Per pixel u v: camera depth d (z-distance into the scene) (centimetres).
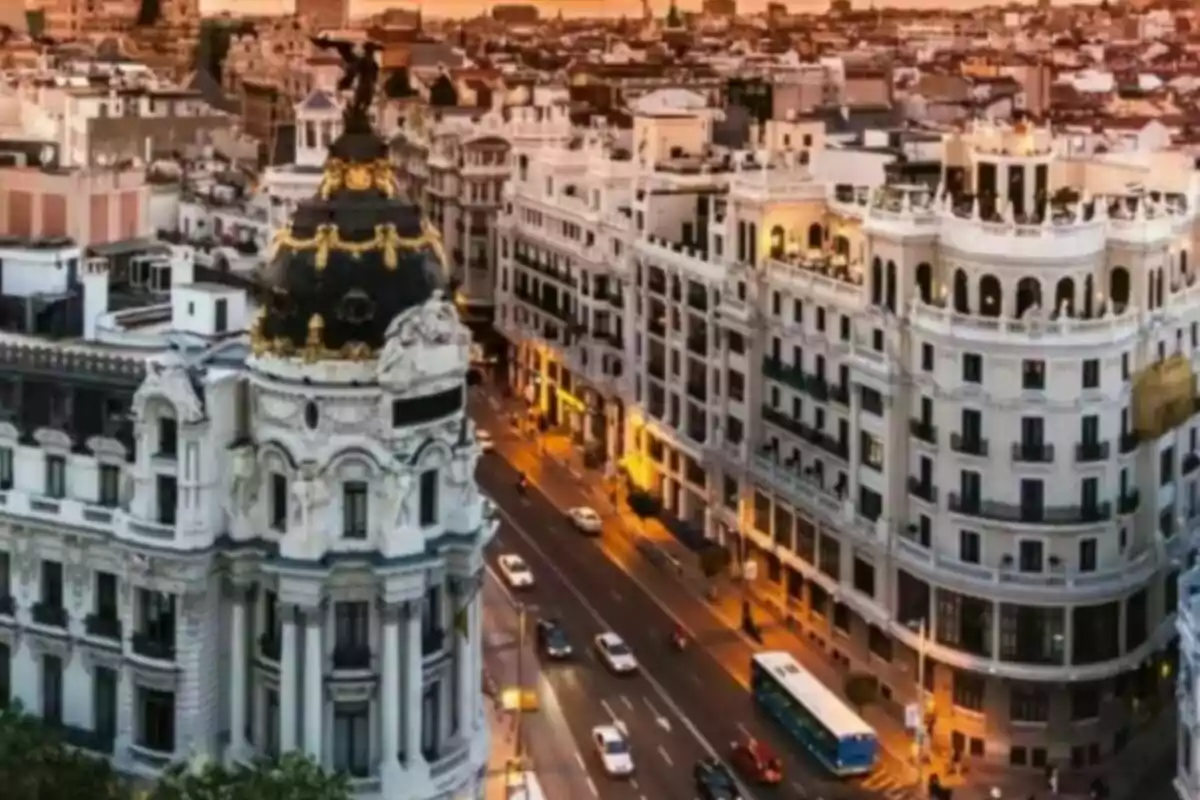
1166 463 18262
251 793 11719
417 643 13212
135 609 13488
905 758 17450
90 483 13725
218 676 13475
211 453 13188
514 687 18288
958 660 17525
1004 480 17450
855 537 18988
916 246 18262
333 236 13350
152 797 12019
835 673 19288
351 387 13000
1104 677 17362
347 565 13012
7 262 15388
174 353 13538
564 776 16600
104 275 15325
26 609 14012
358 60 13912
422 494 13338
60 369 13988
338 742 13212
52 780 12544
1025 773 17325
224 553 13275
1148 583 17800
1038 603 17212
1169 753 17600
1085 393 17312
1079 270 17450
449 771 13462
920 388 18162
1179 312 18425
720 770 16538
